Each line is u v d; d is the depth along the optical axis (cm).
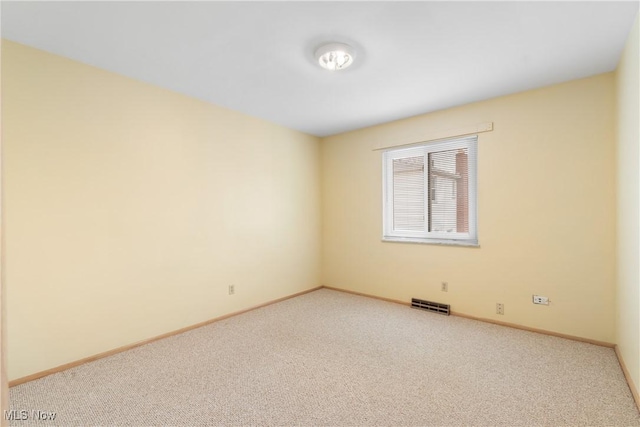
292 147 440
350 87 301
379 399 203
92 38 219
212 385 219
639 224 192
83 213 251
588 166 279
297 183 447
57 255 238
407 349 272
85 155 252
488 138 332
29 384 220
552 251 297
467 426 178
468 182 356
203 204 335
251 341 291
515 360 251
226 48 233
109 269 265
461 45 229
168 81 288
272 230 411
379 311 374
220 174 351
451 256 360
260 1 183
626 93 225
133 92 280
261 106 352
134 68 262
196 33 214
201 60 250
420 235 396
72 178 245
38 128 229
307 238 462
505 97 321
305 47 232
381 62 253
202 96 323
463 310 352
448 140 365
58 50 233
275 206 415
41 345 230
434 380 223
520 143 313
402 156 411
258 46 230
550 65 259
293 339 294
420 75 276
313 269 472
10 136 219
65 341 241
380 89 305
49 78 235
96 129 258
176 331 309
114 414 190
